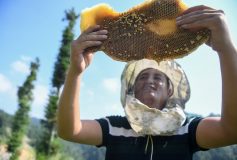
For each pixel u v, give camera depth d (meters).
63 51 10.99
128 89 1.22
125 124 1.14
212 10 0.98
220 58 0.97
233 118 0.98
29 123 12.74
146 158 1.08
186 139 1.09
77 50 1.02
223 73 0.97
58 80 10.93
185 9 1.00
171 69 1.20
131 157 1.09
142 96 1.18
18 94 12.80
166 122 1.08
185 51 1.03
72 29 11.16
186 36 1.02
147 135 1.10
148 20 1.02
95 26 1.03
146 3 1.02
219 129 1.03
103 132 1.13
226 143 1.05
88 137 1.12
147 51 1.05
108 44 1.05
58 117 1.09
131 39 1.04
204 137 1.07
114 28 1.04
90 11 1.04
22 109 12.60
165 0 1.00
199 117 1.15
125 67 1.23
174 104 1.19
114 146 1.12
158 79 1.19
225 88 0.97
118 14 1.04
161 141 1.09
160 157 1.07
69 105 1.07
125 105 1.15
